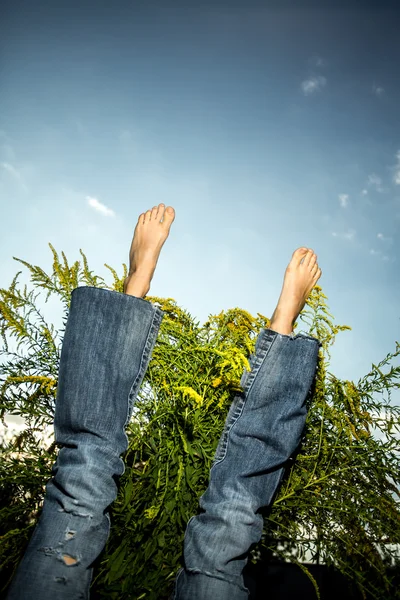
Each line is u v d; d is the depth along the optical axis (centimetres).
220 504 94
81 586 82
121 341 100
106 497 89
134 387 101
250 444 102
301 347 108
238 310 132
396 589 105
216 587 86
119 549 98
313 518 113
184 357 119
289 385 106
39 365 116
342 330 128
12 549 102
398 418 121
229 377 109
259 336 112
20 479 103
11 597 78
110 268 131
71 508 86
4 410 110
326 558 111
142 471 113
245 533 91
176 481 103
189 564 90
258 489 99
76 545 83
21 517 110
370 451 115
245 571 136
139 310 103
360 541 111
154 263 122
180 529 105
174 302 131
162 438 110
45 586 79
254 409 106
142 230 129
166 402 114
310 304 130
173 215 132
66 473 88
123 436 97
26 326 115
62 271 120
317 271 129
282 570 177
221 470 101
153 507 96
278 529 116
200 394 116
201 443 112
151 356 107
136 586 94
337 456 118
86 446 92
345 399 121
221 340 133
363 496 112
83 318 100
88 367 96
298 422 104
